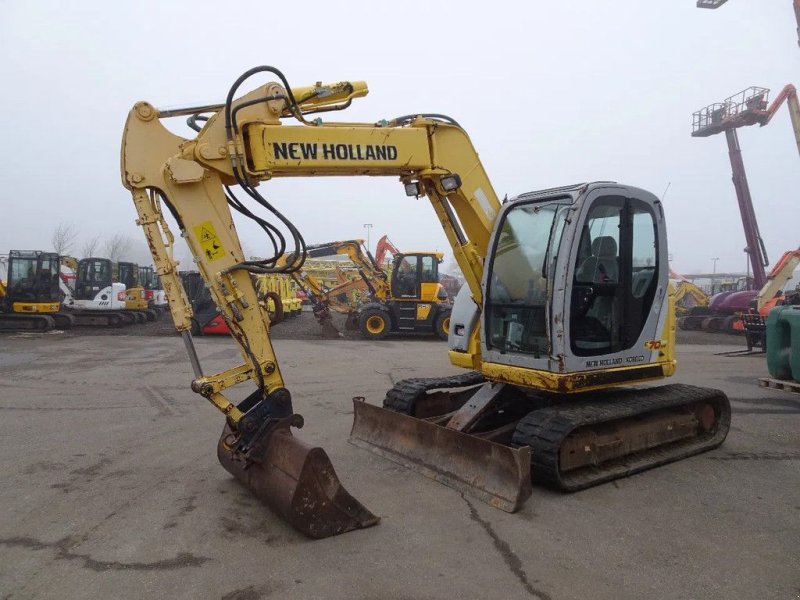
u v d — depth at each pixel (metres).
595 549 3.96
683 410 6.20
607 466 5.40
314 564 3.71
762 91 22.64
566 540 4.09
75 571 3.62
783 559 3.84
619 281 5.49
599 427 5.34
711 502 4.83
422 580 3.53
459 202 5.80
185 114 4.57
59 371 11.22
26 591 3.38
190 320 4.45
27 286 19.89
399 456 5.71
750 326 14.24
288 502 4.03
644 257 5.69
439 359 13.38
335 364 12.52
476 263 5.91
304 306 39.12
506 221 5.67
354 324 20.72
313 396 9.12
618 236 5.49
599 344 5.39
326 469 4.13
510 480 4.66
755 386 10.19
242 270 4.53
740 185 23.67
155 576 3.56
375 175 5.46
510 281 5.58
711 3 24.56
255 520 4.40
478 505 4.69
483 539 4.10
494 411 5.85
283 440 4.33
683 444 6.16
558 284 5.05
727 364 12.97
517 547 3.98
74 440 6.58
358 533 4.18
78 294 21.78
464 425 5.56
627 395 5.89
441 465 5.27
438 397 6.72
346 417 7.69
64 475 5.41
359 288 21.66
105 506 4.66
